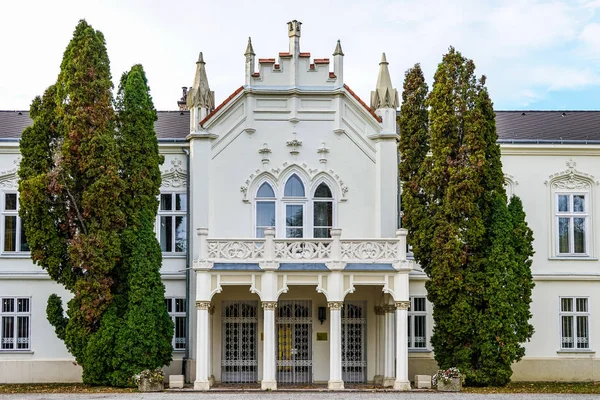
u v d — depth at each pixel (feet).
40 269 112.78
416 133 107.34
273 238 99.45
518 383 108.06
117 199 100.53
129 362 99.09
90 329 99.96
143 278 100.22
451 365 102.12
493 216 103.04
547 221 115.44
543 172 115.96
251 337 107.96
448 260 101.04
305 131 109.60
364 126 109.70
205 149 108.47
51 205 100.68
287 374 107.65
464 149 102.78
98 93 100.89
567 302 114.73
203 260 97.96
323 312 108.17
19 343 111.96
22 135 102.01
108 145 99.86
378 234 107.76
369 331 108.17
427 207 105.09
